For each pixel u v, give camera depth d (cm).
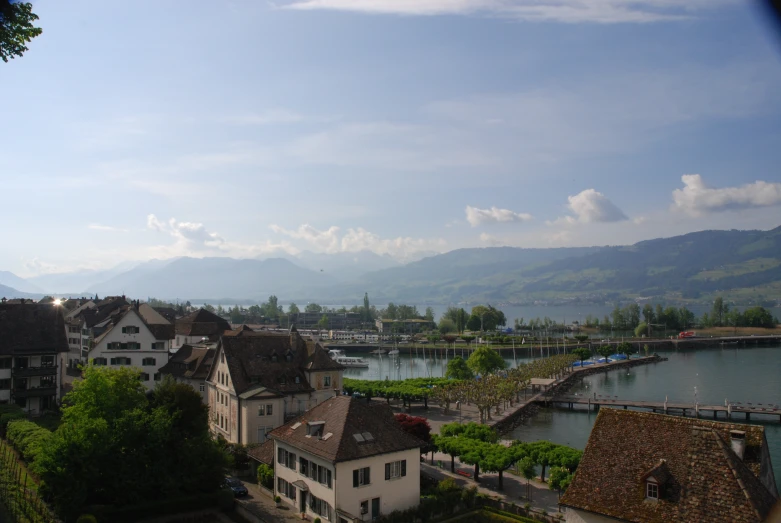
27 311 11931
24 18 2788
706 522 4012
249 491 7538
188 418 7412
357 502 6191
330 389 10362
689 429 4619
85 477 6219
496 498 7144
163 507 6631
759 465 4409
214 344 13938
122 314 12938
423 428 9081
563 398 16162
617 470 4672
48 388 11425
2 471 7300
